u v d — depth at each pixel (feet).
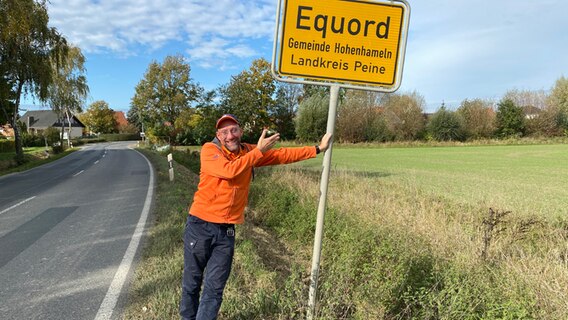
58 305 11.85
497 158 96.89
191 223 8.76
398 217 20.39
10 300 12.29
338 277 12.44
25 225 22.82
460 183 47.91
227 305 10.68
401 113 168.66
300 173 41.27
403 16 8.55
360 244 14.55
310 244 19.69
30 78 73.72
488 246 15.83
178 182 38.88
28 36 69.87
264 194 29.84
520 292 11.12
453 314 10.01
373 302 11.09
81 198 32.58
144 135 193.26
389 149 141.38
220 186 8.37
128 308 11.48
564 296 10.87
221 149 8.54
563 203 30.99
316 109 165.17
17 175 59.11
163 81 185.06
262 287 12.14
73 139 219.82
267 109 179.32
